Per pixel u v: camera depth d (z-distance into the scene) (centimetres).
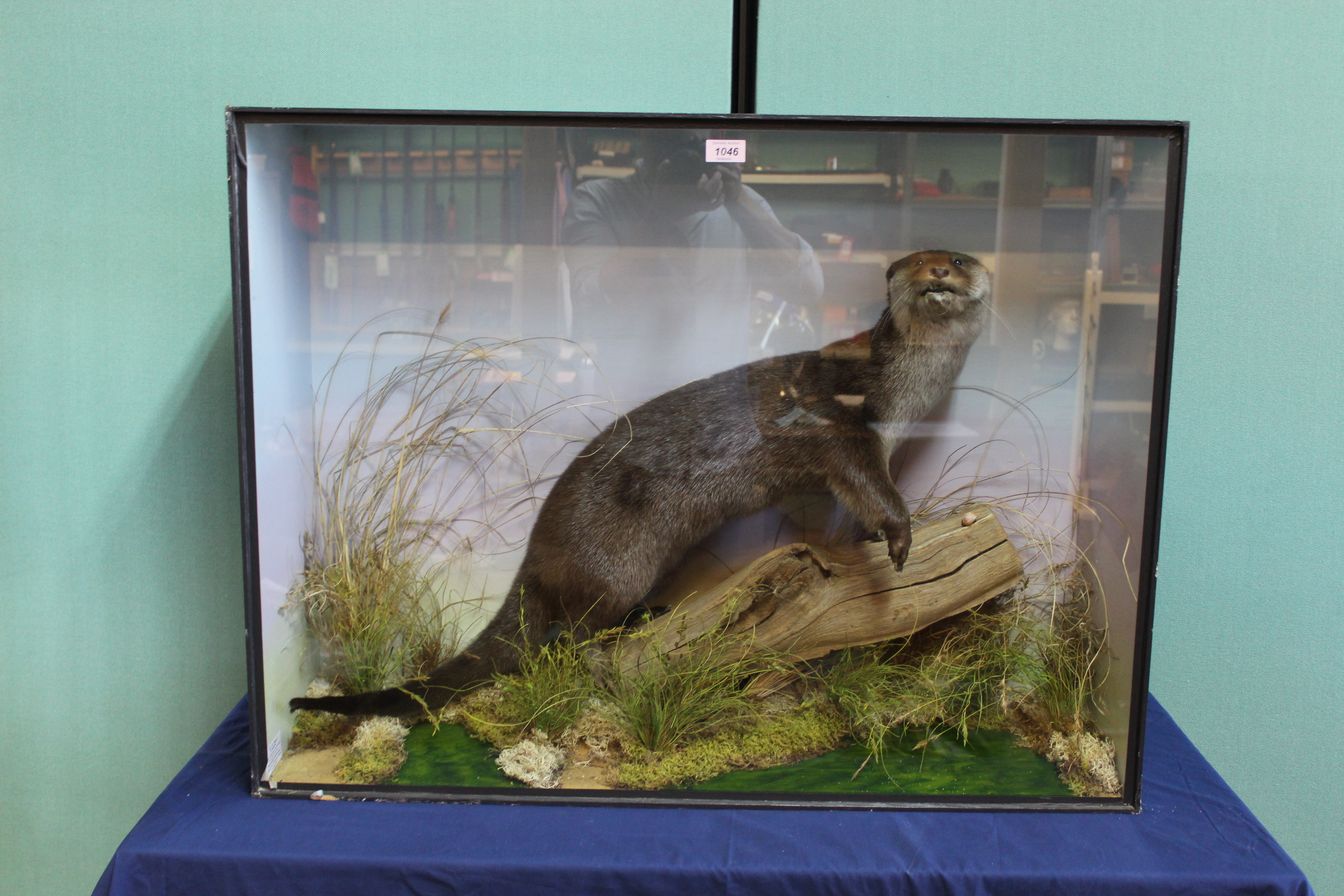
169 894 131
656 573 168
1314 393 186
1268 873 130
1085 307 157
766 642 159
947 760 152
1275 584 192
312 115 137
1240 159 180
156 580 193
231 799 146
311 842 134
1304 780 198
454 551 170
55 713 196
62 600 192
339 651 164
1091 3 177
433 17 177
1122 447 150
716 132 146
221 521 191
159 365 186
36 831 200
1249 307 184
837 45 179
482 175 156
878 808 144
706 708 154
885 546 164
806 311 163
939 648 163
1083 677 158
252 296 141
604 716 156
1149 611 142
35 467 188
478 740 156
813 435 167
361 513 166
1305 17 176
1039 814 144
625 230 160
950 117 149
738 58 179
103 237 182
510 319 163
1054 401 162
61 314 184
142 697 196
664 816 142
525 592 169
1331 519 190
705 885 129
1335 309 183
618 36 178
